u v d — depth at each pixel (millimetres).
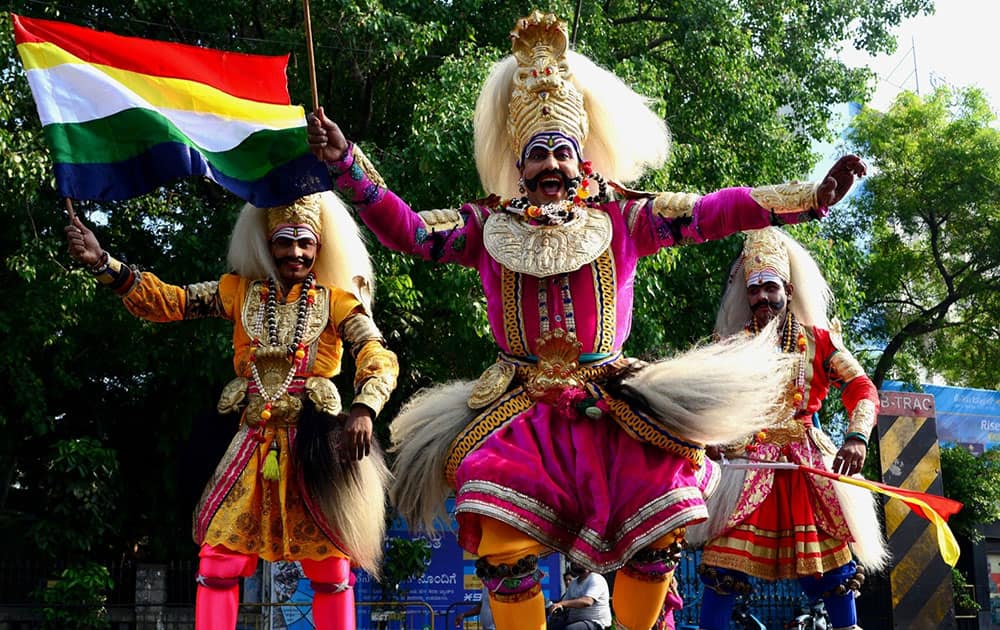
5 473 14688
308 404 4461
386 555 12992
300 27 14117
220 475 4422
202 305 4656
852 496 5527
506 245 3795
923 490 12258
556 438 3645
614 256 3844
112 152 4281
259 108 4441
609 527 3521
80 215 14062
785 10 17656
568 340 3693
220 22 13938
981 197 20594
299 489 4391
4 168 11281
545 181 3832
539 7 14172
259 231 4664
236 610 4367
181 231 13680
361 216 3957
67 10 13656
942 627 12195
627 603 3662
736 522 5449
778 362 3961
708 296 13742
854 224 21438
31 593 13250
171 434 14773
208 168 4281
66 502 13477
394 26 13008
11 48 11781
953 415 21922
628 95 4211
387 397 4266
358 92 14820
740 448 5535
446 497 4008
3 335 13516
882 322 21734
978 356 22594
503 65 4152
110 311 13242
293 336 4531
